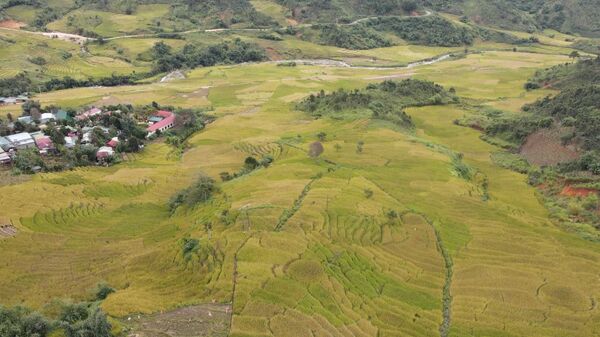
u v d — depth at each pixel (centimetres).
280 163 11331
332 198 8794
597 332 5912
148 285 6644
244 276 6331
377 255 7275
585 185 9788
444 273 7050
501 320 6094
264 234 7394
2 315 5294
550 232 8356
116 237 8806
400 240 7769
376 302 6212
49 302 6325
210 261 6812
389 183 10006
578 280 6950
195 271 6750
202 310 5816
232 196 9294
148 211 10069
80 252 8175
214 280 6369
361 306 6084
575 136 11688
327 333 5434
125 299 6053
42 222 9194
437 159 11481
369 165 11069
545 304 6412
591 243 8044
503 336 5825
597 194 9481
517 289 6706
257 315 5641
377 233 7850
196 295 6181
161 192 11025
